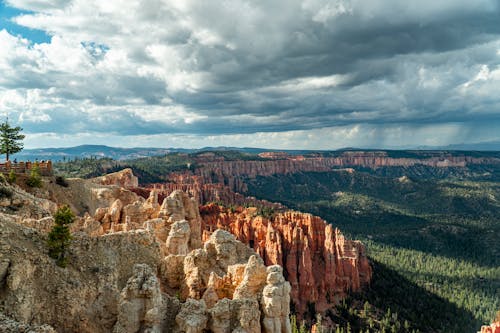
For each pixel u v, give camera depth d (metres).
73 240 45.12
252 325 38.44
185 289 49.72
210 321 38.81
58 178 95.31
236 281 47.84
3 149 95.38
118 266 47.12
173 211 83.88
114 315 40.78
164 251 63.50
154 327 37.19
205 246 55.53
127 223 70.25
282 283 41.44
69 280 40.06
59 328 36.97
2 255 36.62
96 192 102.69
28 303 35.75
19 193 64.81
